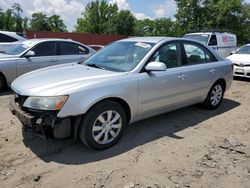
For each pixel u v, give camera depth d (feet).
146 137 15.89
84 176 11.96
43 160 13.21
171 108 17.61
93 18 225.76
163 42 16.93
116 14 226.17
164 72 16.37
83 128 13.34
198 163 13.30
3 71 25.53
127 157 13.57
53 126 12.54
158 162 13.24
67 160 13.21
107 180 11.73
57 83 13.47
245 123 18.84
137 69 15.24
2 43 35.83
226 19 134.92
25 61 26.66
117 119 14.46
